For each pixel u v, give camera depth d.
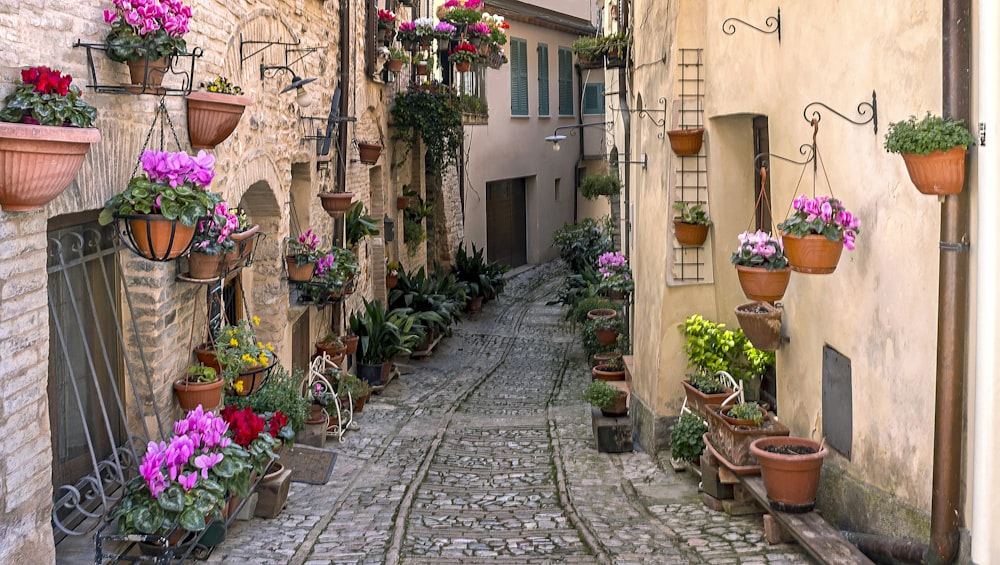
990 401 4.38
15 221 4.29
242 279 9.02
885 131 5.33
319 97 11.21
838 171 6.01
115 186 5.44
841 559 5.14
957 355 4.54
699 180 9.27
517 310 21.80
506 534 7.06
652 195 10.22
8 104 4.14
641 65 11.25
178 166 5.25
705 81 9.14
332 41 11.88
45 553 4.59
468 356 17.11
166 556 5.14
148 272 6.03
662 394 9.66
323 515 7.55
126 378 6.11
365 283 14.97
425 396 13.72
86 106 4.37
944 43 4.48
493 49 18.91
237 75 7.85
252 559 6.15
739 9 8.07
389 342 14.16
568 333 19.27
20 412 4.36
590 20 29.86
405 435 11.13
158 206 5.14
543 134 27.89
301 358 11.15
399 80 17.48
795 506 5.84
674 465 8.94
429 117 16.62
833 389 6.19
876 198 5.48
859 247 5.72
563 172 29.38
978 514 4.46
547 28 27.78
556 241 23.17
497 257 26.00
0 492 4.18
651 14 10.52
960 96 4.43
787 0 6.90
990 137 4.29
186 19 5.49
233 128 6.86
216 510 5.37
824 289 6.34
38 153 4.02
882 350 5.45
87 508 5.59
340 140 12.11
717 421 7.12
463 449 10.55
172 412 6.41
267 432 7.20
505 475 9.32
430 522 7.44
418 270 19.17
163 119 6.12
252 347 7.15
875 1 5.42
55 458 5.31
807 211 5.57
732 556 5.94
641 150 11.06
